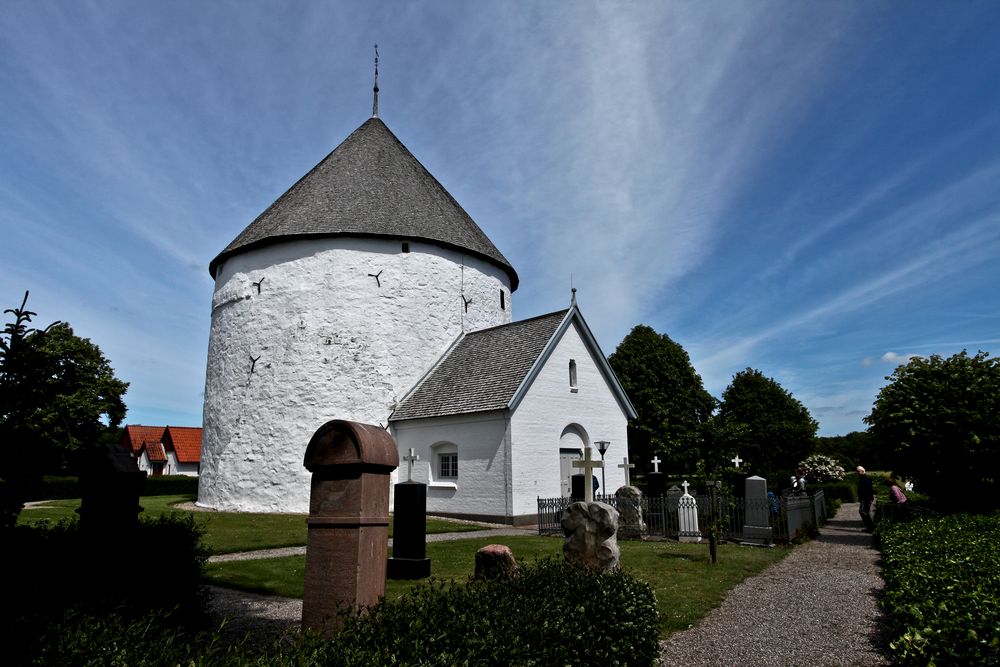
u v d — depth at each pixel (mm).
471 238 27891
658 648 6160
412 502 11234
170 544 7066
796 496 17875
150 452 60500
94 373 32562
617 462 23375
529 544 14664
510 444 19828
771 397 50812
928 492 18125
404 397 24203
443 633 3855
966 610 5801
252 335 24688
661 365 44938
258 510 23000
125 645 3555
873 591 10250
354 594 5195
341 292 24219
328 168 27328
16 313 5324
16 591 4793
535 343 21953
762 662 6859
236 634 7246
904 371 18109
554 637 4281
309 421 23281
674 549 14648
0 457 4965
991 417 16078
